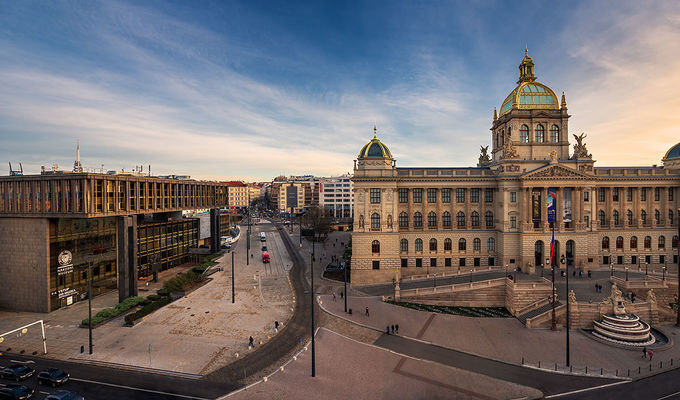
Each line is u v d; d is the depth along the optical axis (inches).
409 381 1567.4
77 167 2778.1
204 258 4148.6
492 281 2613.2
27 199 2411.4
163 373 1619.1
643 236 3302.2
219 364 1705.2
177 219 3619.6
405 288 2878.9
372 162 3171.8
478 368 1696.6
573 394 1482.5
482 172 3302.2
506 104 3417.8
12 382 1537.9
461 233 3230.8
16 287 2445.9
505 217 3090.6
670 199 3346.5
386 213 3147.1
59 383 1503.4
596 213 3161.9
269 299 2672.2
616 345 1940.2
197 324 2188.7
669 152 3550.7
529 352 1872.5
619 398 1454.2
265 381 1550.2
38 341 1952.5
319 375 1610.5
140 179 2714.1
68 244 2546.8
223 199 4050.2
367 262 3127.5
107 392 1461.6
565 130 3230.8
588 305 2176.4
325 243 5251.0
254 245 5137.8
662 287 2541.8
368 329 2155.5
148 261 3422.7
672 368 1696.6
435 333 2111.2
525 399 1437.0
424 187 3235.7
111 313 2277.3
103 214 2374.5
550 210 2244.1
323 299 2694.4
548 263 3006.9
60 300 2491.4
